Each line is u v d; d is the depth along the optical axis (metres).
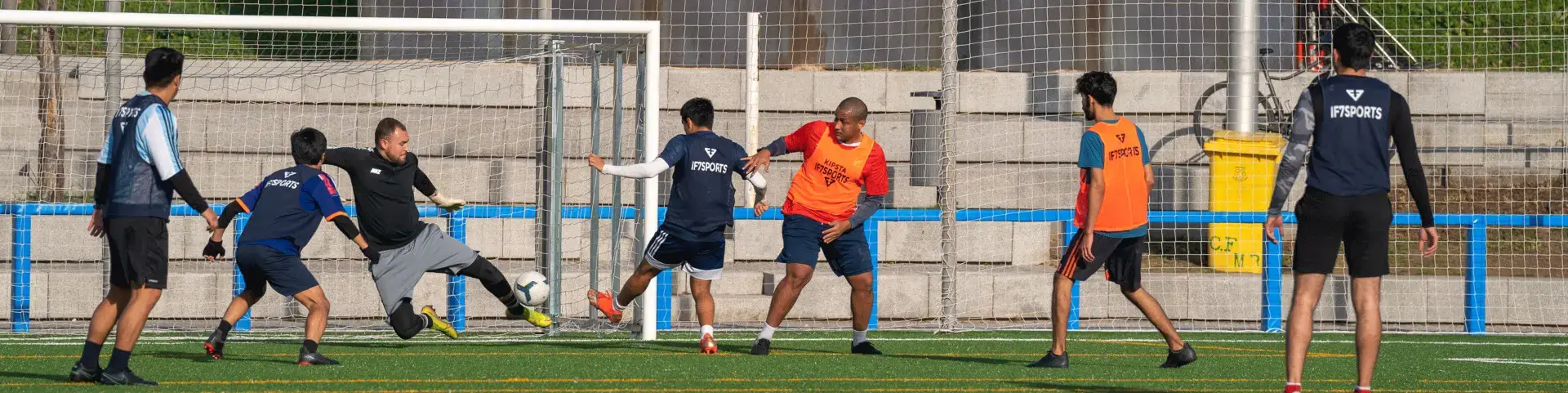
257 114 27.41
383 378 14.20
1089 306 23.09
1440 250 26.33
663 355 16.92
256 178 26.42
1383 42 33.59
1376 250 11.48
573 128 28.03
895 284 22.59
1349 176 11.39
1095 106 14.98
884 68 30.84
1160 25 30.08
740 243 24.92
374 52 29.44
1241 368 15.92
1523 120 30.25
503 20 18.88
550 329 20.31
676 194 16.59
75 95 27.91
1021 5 30.33
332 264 23.19
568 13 29.53
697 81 29.36
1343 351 18.33
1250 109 25.16
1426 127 30.03
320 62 28.81
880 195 16.75
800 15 30.66
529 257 24.61
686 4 30.27
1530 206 28.72
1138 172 15.02
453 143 28.33
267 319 22.00
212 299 21.80
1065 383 14.20
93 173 26.86
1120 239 15.03
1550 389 14.35
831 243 16.94
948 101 21.33
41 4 27.33
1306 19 29.94
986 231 24.81
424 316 17.23
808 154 16.59
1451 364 16.73
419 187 17.38
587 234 24.88
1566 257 26.20
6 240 23.08
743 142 28.03
